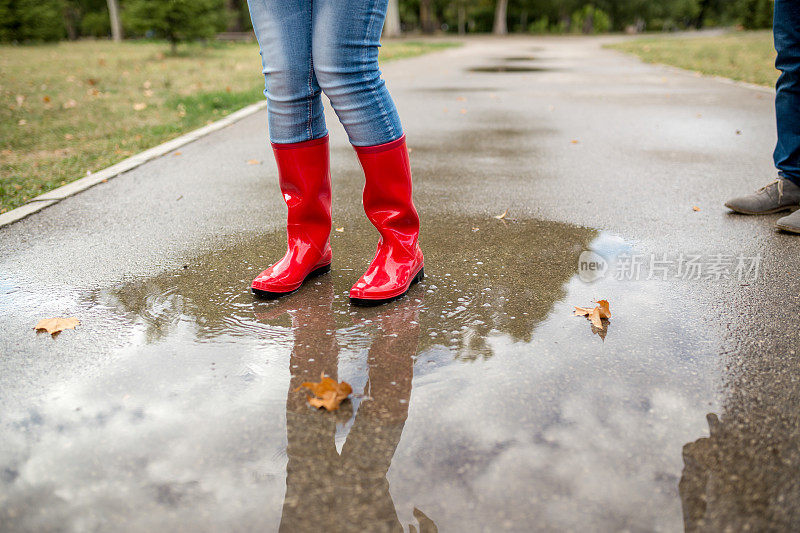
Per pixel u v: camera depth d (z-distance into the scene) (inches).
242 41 1022.4
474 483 48.6
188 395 60.9
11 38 826.2
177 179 151.0
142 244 105.0
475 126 223.3
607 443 52.9
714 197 129.0
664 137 195.8
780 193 115.3
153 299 82.8
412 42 1109.7
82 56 598.9
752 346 68.5
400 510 46.2
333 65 72.3
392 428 55.5
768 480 48.5
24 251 101.7
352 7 69.7
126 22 599.8
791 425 55.1
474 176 151.6
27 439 54.8
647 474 49.3
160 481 49.5
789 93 110.1
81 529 44.9
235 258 97.9
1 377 64.6
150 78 386.3
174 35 608.1
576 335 71.5
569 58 606.9
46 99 283.9
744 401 58.6
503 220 116.2
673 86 332.2
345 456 52.0
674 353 67.3
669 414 56.7
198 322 76.0
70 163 170.9
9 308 80.6
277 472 50.3
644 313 76.8
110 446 53.7
